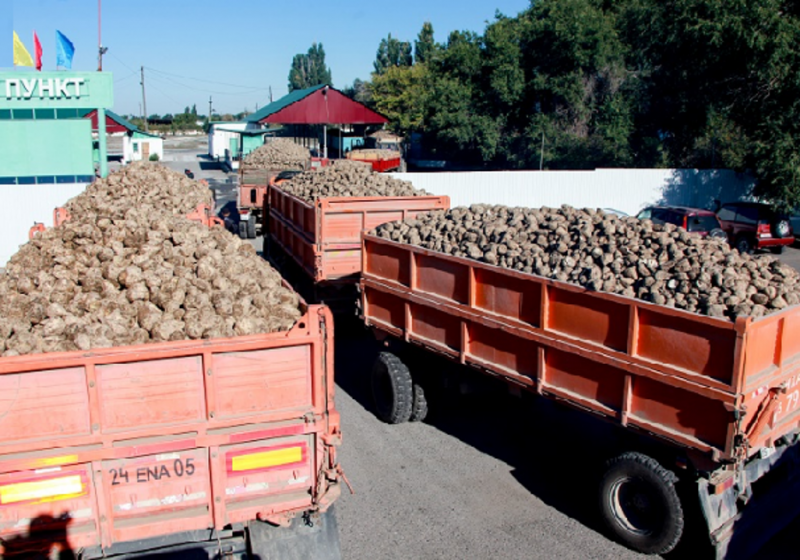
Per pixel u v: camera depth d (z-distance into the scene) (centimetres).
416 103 5044
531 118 3562
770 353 517
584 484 712
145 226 656
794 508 626
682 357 521
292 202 1305
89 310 543
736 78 2456
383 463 754
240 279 586
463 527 629
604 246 642
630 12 3238
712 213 1883
